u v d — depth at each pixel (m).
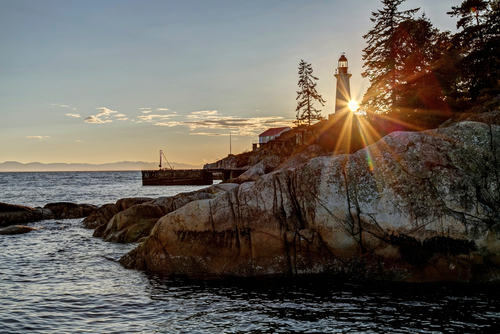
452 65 32.81
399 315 9.17
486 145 12.05
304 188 12.93
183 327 8.73
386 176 12.18
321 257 12.50
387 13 39.00
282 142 84.88
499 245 10.98
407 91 35.38
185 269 13.44
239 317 9.27
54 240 20.39
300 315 9.31
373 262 12.00
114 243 19.50
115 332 8.50
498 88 28.41
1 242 19.70
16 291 11.39
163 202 21.42
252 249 12.95
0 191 70.38
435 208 11.49
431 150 12.21
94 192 66.88
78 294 11.15
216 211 13.51
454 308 9.50
